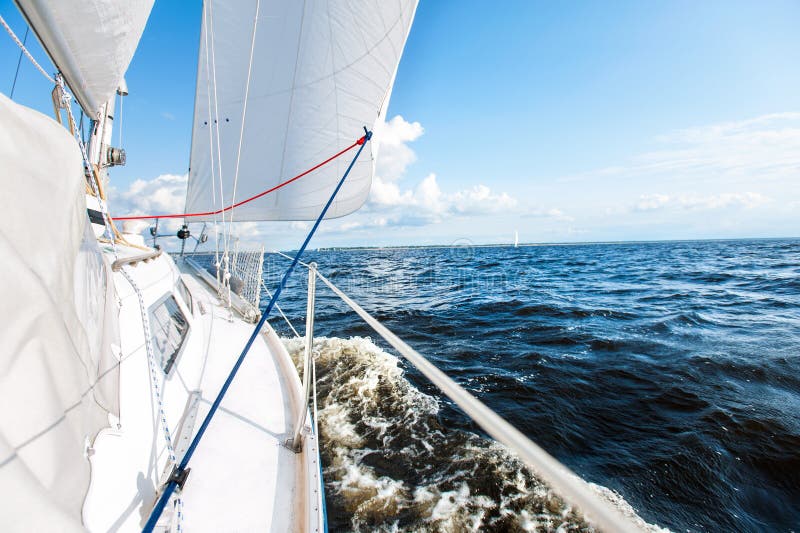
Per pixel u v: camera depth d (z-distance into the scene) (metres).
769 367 6.18
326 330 8.30
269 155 5.39
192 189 5.78
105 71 1.55
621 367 6.22
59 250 0.93
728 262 30.36
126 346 1.76
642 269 25.88
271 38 4.83
